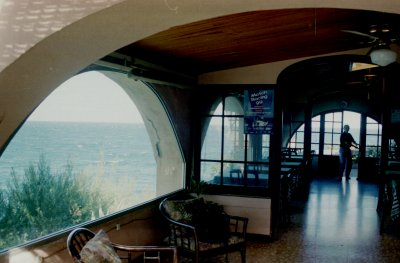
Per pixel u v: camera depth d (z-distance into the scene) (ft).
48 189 18.35
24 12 7.60
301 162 35.27
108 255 10.02
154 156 21.49
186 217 16.24
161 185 21.58
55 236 11.53
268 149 20.97
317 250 19.27
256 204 20.84
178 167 21.47
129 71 14.83
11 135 9.09
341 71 31.81
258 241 20.63
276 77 20.80
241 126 21.33
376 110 49.80
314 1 7.72
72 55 8.50
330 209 29.19
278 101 20.79
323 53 20.16
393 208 24.09
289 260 17.76
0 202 16.11
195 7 7.78
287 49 18.07
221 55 17.54
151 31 8.83
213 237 15.65
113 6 7.30
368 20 14.24
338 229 23.35
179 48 15.23
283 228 23.39
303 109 48.29
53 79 8.82
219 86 21.45
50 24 7.52
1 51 7.65
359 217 26.61
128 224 15.81
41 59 8.04
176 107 20.11
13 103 8.47
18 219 16.62
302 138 51.62
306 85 42.01
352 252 19.04
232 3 7.72
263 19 12.61
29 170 18.19
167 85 18.76
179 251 15.30
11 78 7.91
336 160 51.37
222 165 21.52
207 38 14.17
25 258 10.44
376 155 50.14
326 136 52.65
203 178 21.79
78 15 7.41
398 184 23.38
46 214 17.81
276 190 20.86
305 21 13.67
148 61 16.52
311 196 34.83
